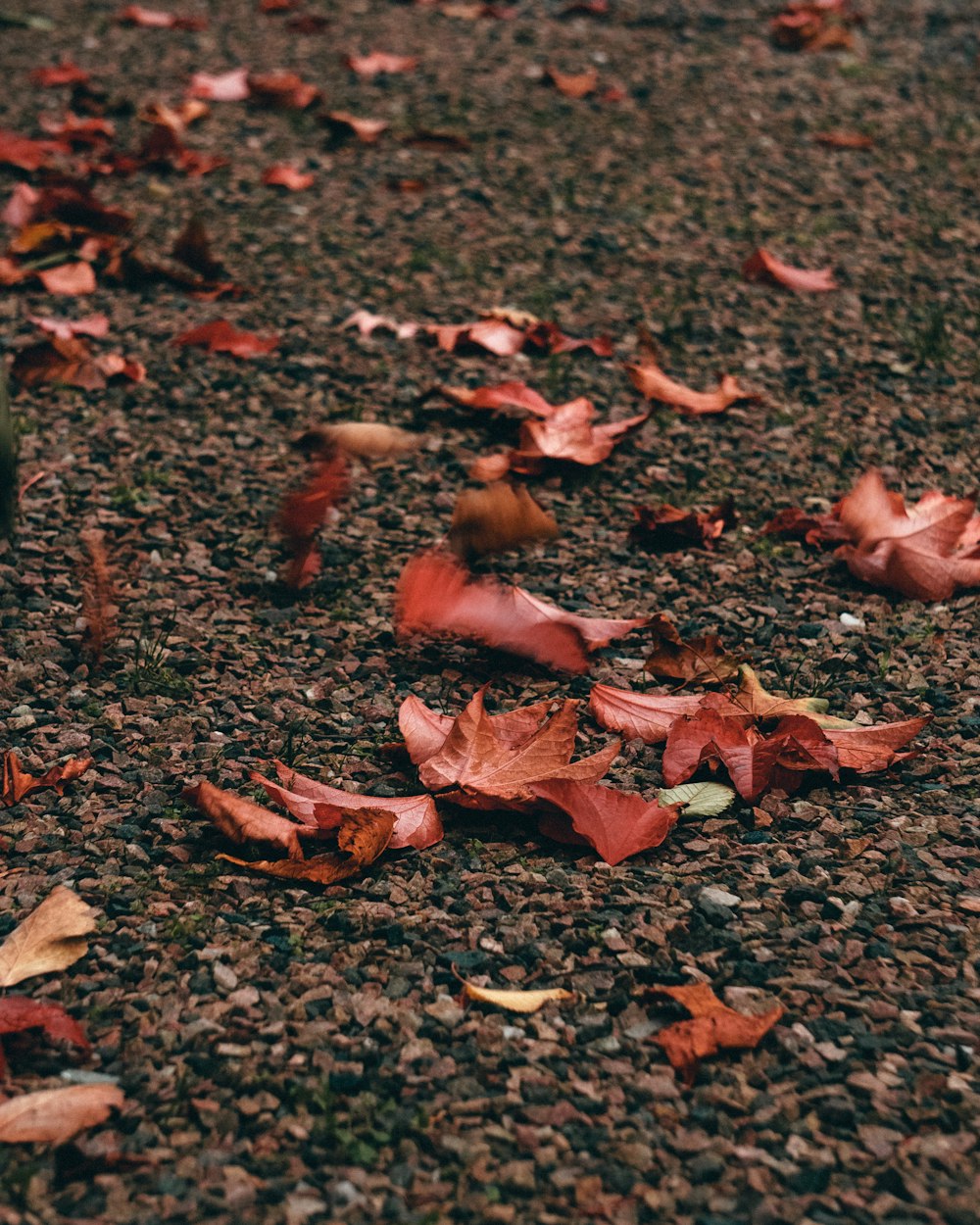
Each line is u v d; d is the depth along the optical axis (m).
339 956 2.01
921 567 2.96
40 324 3.86
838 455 3.50
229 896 2.14
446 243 4.52
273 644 2.78
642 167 5.10
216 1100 1.78
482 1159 1.71
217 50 6.17
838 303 4.21
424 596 2.69
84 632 2.77
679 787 2.36
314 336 3.96
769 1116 1.77
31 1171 1.68
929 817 2.31
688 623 2.87
